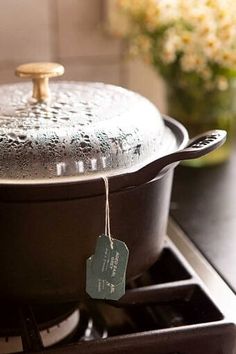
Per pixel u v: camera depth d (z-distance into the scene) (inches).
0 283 24.8
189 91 39.0
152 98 44.9
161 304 27.7
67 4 40.9
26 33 40.7
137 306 27.7
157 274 30.3
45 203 23.2
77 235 23.9
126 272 25.5
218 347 25.2
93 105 26.3
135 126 25.3
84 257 24.3
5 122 24.8
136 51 39.4
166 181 25.9
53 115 25.3
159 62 39.0
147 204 25.1
